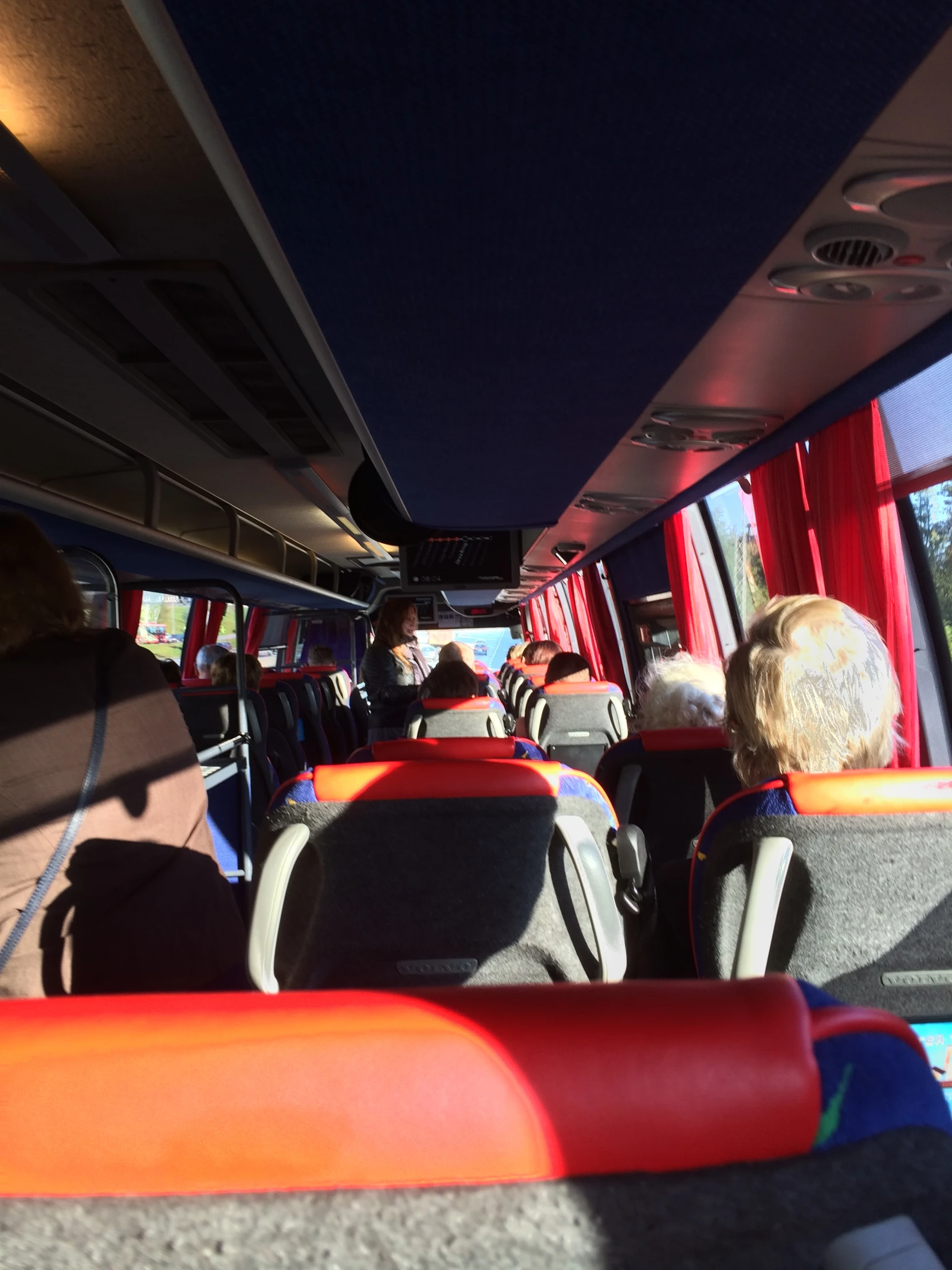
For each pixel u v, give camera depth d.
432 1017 0.41
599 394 3.45
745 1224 0.37
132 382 4.27
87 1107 0.39
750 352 3.42
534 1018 0.41
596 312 2.60
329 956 1.86
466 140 1.70
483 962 1.88
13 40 2.08
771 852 1.39
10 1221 0.38
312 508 8.22
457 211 1.99
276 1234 0.37
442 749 2.21
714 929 1.51
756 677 1.54
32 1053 0.41
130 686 1.42
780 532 5.09
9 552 1.37
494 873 1.78
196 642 10.09
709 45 1.43
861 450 4.13
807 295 2.82
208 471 6.42
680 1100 0.39
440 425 3.91
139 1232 0.38
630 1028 0.40
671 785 2.62
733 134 1.70
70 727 1.32
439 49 1.42
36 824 1.28
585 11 1.32
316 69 1.46
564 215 2.02
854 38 1.41
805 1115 0.39
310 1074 0.39
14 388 4.29
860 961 1.49
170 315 3.50
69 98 2.30
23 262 3.10
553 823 1.75
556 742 5.43
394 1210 0.37
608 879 1.71
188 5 1.30
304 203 1.95
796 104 1.60
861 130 1.68
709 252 2.21
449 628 20.88
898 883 1.41
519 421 3.85
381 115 1.61
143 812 1.40
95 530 4.89
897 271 2.61
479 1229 0.37
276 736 6.25
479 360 3.02
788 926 1.50
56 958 1.31
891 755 1.59
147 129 2.45
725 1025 0.40
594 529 9.04
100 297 3.41
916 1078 0.42
